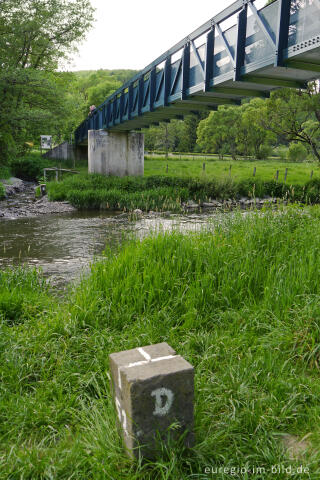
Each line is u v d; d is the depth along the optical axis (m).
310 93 25.12
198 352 3.81
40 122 30.94
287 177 33.88
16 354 3.64
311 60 9.72
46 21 32.31
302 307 4.16
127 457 2.40
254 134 68.75
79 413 2.89
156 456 2.36
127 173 31.66
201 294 4.66
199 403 2.87
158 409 2.34
